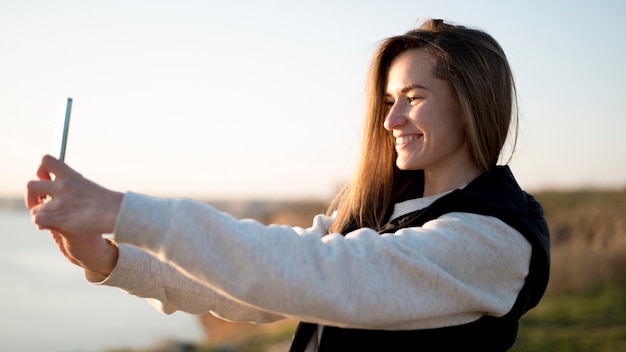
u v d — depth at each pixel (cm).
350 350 153
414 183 184
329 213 211
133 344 1658
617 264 1353
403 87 166
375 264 133
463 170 170
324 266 127
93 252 158
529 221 157
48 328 1991
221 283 120
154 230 117
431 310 138
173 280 173
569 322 1027
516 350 859
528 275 158
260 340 1212
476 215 151
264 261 121
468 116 161
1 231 7506
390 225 167
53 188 118
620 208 1848
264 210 3017
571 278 1323
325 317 127
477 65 163
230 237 121
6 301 2595
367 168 184
